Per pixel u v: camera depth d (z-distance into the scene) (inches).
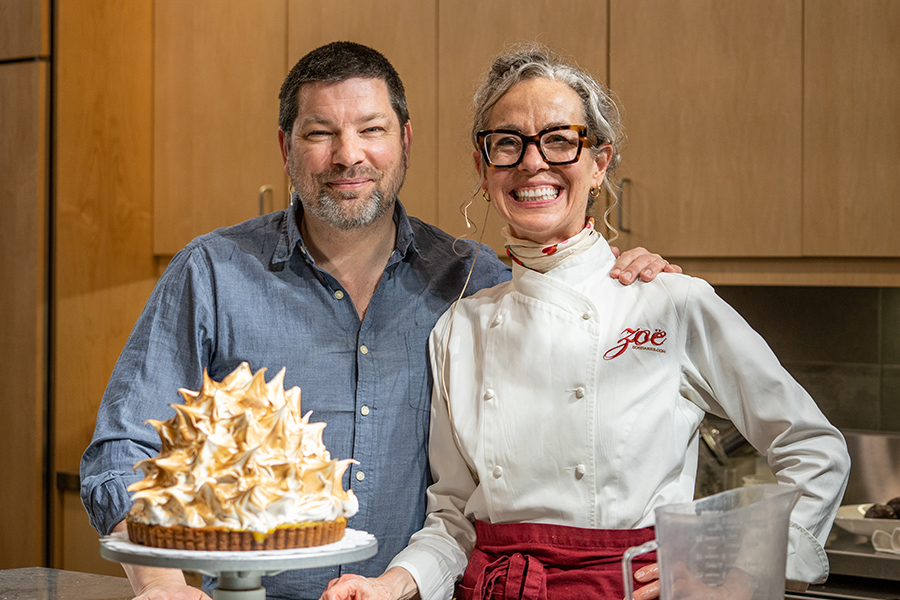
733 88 82.7
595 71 87.9
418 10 95.1
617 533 43.5
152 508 31.9
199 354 52.7
